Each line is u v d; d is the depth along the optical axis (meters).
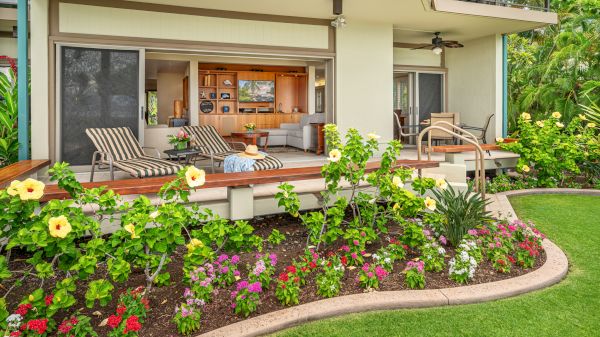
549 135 6.33
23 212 2.06
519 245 3.01
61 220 1.94
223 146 7.14
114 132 5.88
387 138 8.48
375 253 3.13
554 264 2.96
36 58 5.96
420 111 10.23
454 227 3.24
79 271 2.04
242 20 7.15
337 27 7.47
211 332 2.05
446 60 10.42
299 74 14.54
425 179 3.34
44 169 5.99
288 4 6.74
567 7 11.58
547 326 2.16
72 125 6.23
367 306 2.33
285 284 2.34
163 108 15.68
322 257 3.03
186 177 2.46
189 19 6.79
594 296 2.52
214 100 14.38
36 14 5.93
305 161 7.84
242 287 2.24
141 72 6.54
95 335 1.95
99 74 6.33
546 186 6.29
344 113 8.09
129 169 4.84
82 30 6.16
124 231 2.19
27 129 5.76
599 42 9.45
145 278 2.70
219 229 2.47
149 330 2.08
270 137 12.58
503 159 7.00
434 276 2.75
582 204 5.17
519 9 7.84
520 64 11.84
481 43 9.51
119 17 6.36
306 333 2.09
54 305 1.94
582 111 8.94
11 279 2.65
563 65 10.17
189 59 12.24
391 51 8.38
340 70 8.00
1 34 8.43
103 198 2.30
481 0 7.69
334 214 3.08
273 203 3.88
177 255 3.14
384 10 7.30
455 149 6.30
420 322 2.20
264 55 7.39
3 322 1.91
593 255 3.30
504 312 2.31
